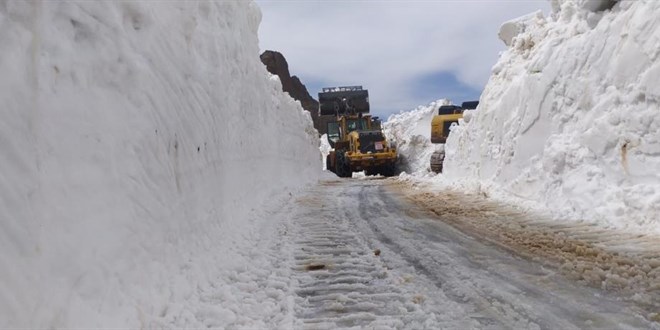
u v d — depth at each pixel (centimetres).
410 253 522
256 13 962
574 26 858
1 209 205
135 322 284
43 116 238
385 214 813
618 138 652
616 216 611
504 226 652
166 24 448
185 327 311
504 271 441
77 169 264
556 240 546
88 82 289
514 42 1193
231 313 336
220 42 643
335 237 616
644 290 371
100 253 275
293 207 909
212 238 503
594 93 731
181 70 469
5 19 222
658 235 531
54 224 238
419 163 2523
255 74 918
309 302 377
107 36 321
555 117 825
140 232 332
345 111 2700
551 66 862
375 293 394
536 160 859
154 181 368
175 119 434
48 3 256
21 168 218
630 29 673
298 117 1691
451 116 2131
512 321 326
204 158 523
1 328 195
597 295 368
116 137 314
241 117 766
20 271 211
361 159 2306
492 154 1095
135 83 352
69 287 243
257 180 895
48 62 248
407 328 322
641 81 625
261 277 437
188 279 382
